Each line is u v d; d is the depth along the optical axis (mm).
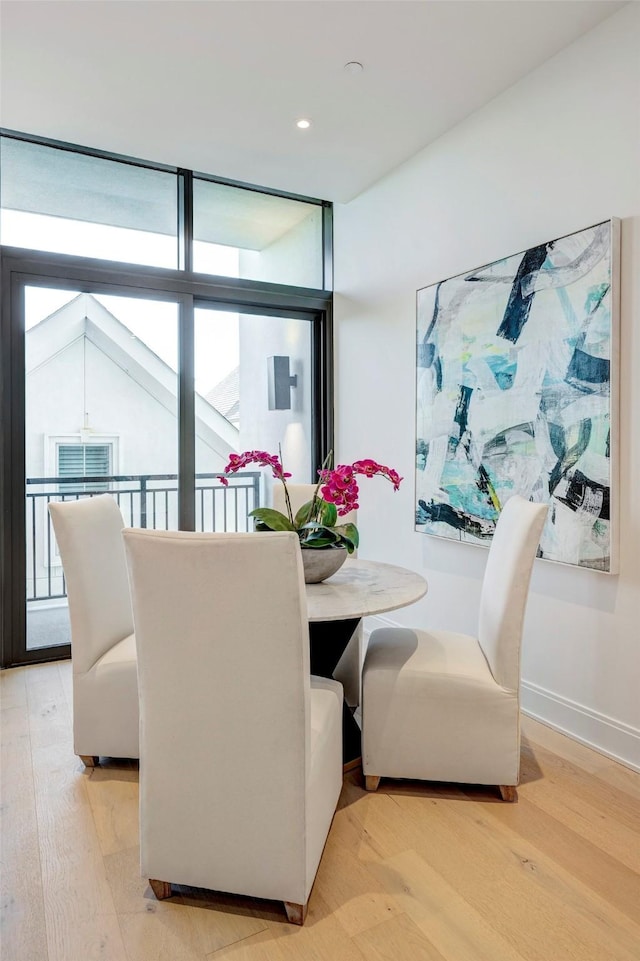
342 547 2154
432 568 3184
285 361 4000
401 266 3377
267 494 3936
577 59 2285
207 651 1365
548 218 2432
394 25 2180
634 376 2102
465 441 2834
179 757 1426
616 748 2195
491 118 2707
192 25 2178
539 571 2496
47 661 3225
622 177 2131
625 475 2143
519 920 1437
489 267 2664
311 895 1521
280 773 1383
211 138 3053
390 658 2053
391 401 3512
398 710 1975
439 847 1710
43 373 3199
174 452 3564
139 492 3475
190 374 3590
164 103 2717
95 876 1592
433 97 2672
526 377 2486
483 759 1938
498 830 1790
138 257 3439
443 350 2965
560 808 1907
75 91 2617
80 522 2186
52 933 1396
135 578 1376
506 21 2162
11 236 3107
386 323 3535
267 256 3871
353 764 2152
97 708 2107
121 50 2324
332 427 4117
